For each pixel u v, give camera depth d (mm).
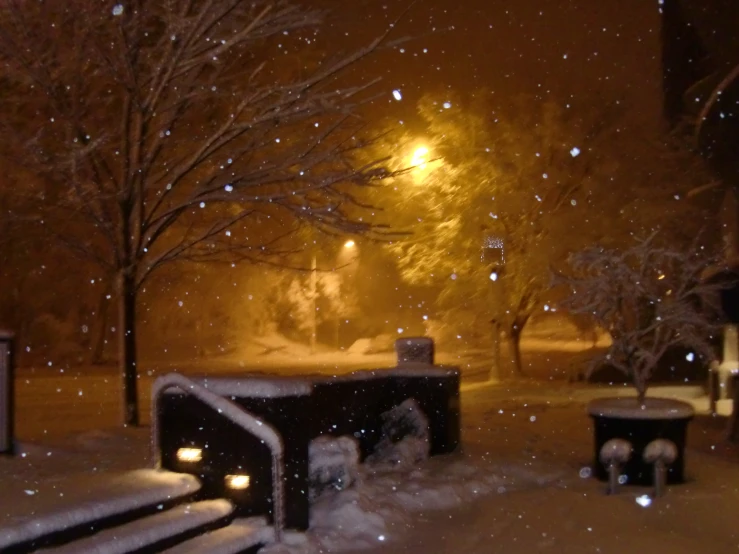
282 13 11648
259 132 12312
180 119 13086
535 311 27047
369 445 10492
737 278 16203
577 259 10664
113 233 12664
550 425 14500
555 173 24047
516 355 26141
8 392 9375
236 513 7590
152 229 12898
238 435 7656
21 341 39688
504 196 23906
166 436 7867
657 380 23547
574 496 9141
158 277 40281
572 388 21672
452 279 24969
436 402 11180
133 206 12547
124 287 12766
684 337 10391
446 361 36094
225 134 12148
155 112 12133
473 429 13992
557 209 24281
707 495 9094
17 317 39625
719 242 22250
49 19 11844
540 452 11617
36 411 18859
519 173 24141
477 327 26719
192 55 11797
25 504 6414
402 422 10906
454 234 24109
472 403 18609
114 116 13570
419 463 10500
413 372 11219
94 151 11914
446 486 9281
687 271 10766
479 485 9555
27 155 11812
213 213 17234
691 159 23562
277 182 12836
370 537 7777
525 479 10117
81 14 11531
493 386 23109
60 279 38750
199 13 11586
